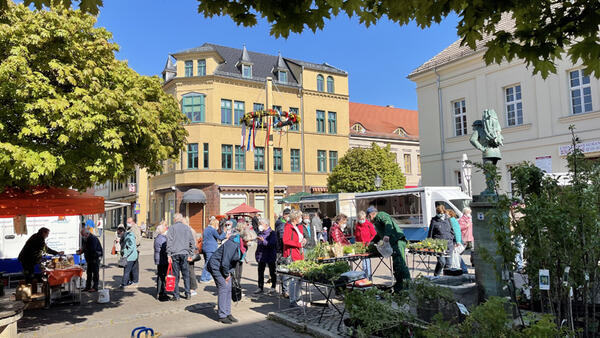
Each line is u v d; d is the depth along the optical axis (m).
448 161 22.42
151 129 7.75
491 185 4.11
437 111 23.11
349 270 6.55
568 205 3.41
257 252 9.36
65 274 8.59
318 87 36.03
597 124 16.56
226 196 31.08
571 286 3.44
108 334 6.43
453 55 22.47
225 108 31.75
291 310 7.32
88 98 6.15
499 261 5.22
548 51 3.37
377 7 3.36
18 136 5.77
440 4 3.17
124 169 7.57
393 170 28.48
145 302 8.78
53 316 7.71
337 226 10.16
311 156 34.88
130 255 10.83
